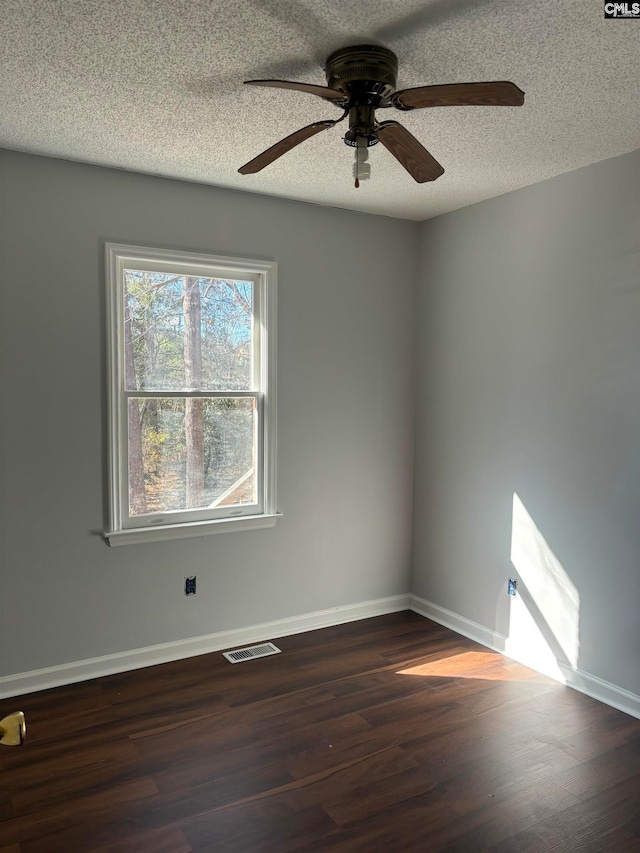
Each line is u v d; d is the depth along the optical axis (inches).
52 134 108.0
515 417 138.6
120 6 69.9
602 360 119.7
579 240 123.6
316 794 93.0
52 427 122.3
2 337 116.6
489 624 146.6
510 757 102.4
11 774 97.1
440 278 159.2
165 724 111.7
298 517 152.0
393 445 165.9
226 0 68.7
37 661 123.5
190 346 138.5
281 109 97.5
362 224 156.8
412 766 99.9
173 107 97.0
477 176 128.3
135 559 132.3
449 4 69.4
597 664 122.1
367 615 164.4
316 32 75.4
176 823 86.6
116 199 126.0
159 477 136.6
